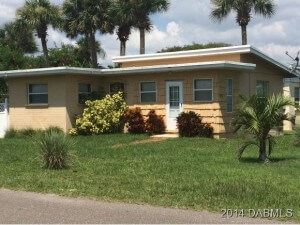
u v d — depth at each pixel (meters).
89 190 9.34
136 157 14.48
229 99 20.95
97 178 10.72
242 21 38.81
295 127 17.86
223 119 20.30
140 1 39.50
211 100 20.31
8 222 7.10
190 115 20.30
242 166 12.41
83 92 23.06
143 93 22.34
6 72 23.09
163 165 12.66
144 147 17.03
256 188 9.30
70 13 38.94
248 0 38.41
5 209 7.92
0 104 24.19
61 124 22.14
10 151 16.47
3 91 30.03
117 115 22.23
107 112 22.06
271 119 12.94
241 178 10.55
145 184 9.89
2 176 11.15
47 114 22.66
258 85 23.19
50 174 11.33
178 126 20.44
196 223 6.93
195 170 11.78
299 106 13.60
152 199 8.47
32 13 40.00
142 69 21.55
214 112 20.19
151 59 24.62
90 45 40.91
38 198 8.77
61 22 39.84
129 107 22.67
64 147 12.37
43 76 22.75
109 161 13.60
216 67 19.62
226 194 8.82
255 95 13.08
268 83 23.95
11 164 13.25
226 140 18.80
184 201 8.28
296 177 10.71
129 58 25.41
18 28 42.69
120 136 20.81
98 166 12.62
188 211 7.64
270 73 24.14
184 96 21.06
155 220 7.11
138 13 39.81
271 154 15.00
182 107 21.14
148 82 22.19
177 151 15.83
